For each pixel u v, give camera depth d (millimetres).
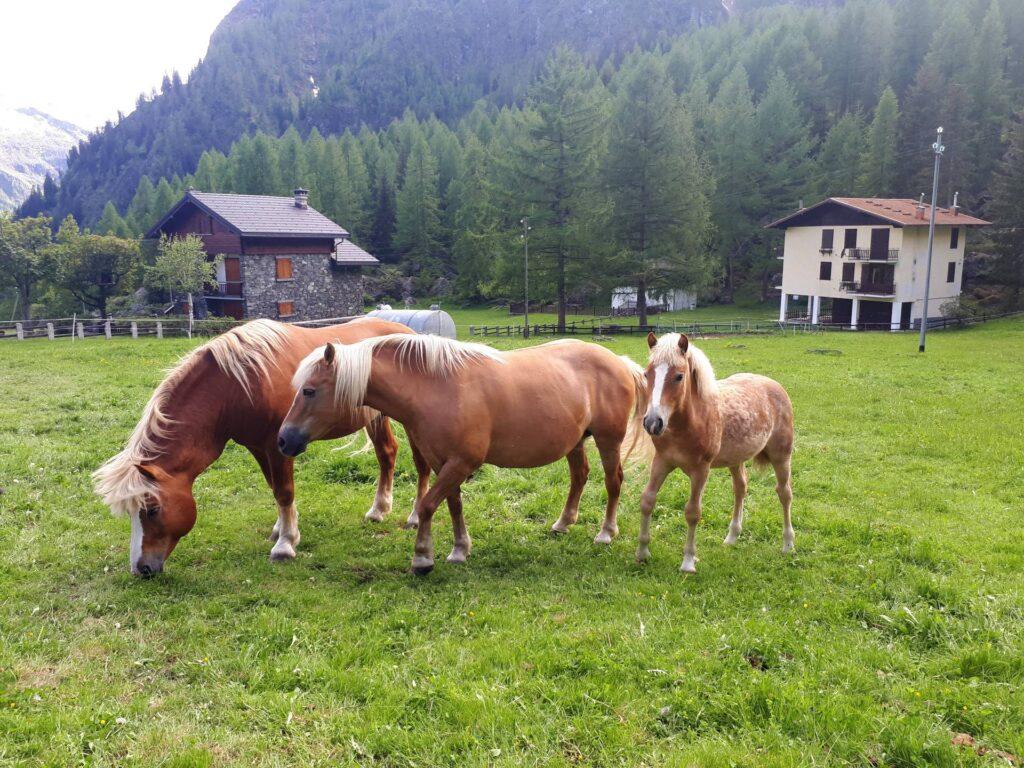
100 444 10195
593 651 4723
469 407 6070
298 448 5926
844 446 11633
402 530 7457
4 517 7293
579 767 3623
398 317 23547
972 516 8102
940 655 4742
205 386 6078
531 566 6496
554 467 9883
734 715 3979
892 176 57406
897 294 44469
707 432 6137
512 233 42344
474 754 3699
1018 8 69438
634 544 7191
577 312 60094
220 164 91688
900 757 3660
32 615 5258
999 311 47938
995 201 48594
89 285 47250
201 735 3883
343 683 4355
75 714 3977
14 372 16594
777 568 6539
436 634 5113
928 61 61344
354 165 84625
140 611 5395
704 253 45531
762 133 60156
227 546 6863
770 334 39688
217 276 40375
